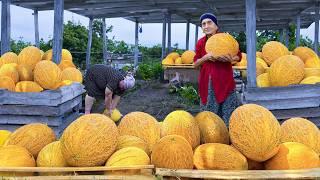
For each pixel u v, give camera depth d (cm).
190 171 250
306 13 1519
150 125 317
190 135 300
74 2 1242
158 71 1739
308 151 275
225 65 514
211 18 521
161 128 319
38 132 311
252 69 599
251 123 268
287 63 577
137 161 269
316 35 1212
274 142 265
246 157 277
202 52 533
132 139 296
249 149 268
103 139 269
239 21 1933
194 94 1217
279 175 247
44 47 2191
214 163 269
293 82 574
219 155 271
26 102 599
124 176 250
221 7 1341
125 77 774
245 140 268
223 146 279
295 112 563
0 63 705
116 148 284
